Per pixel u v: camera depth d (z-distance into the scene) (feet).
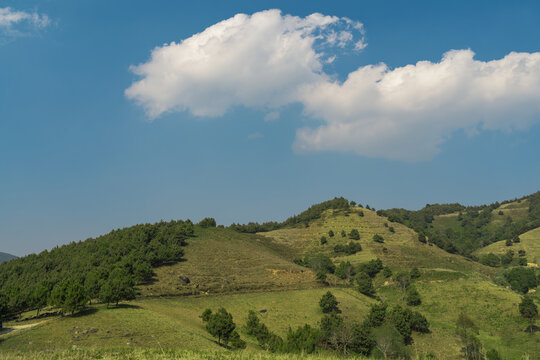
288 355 79.25
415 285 456.45
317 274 449.48
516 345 289.53
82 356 78.07
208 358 74.74
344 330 246.88
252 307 331.77
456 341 293.23
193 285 375.66
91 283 288.10
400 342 257.34
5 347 165.78
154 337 194.39
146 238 491.31
